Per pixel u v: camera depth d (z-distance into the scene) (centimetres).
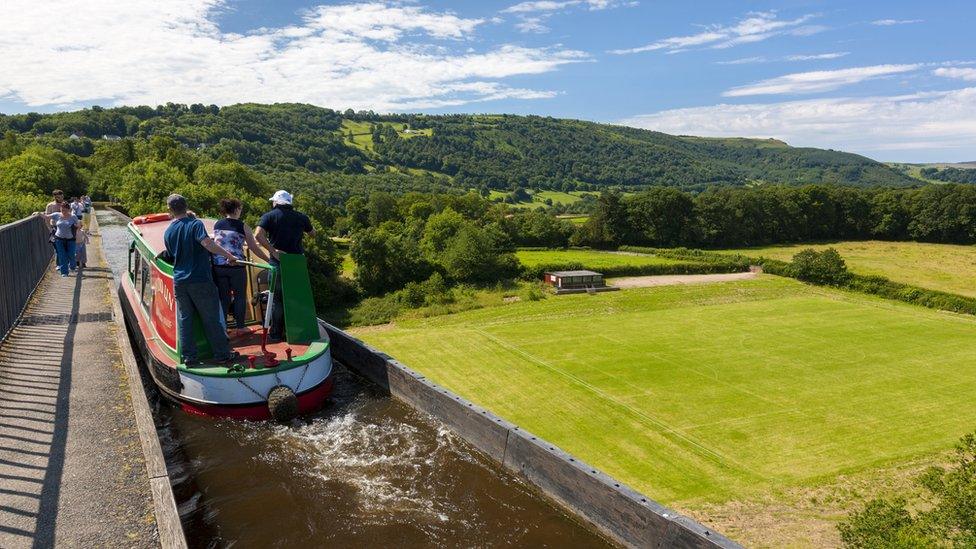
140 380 738
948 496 1252
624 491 489
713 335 4916
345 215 11906
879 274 7550
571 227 10150
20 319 1165
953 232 10238
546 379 3691
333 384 888
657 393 3453
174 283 740
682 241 9912
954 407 3269
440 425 738
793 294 6738
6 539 464
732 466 2514
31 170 6738
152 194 5906
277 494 570
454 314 5662
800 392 3497
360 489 586
